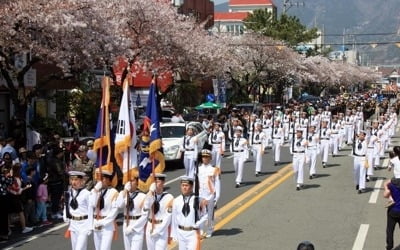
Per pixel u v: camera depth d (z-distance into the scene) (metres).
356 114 38.56
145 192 11.41
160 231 10.58
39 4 22.56
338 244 13.38
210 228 13.89
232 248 12.92
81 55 24.84
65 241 13.64
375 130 26.36
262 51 59.72
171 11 35.84
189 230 10.55
